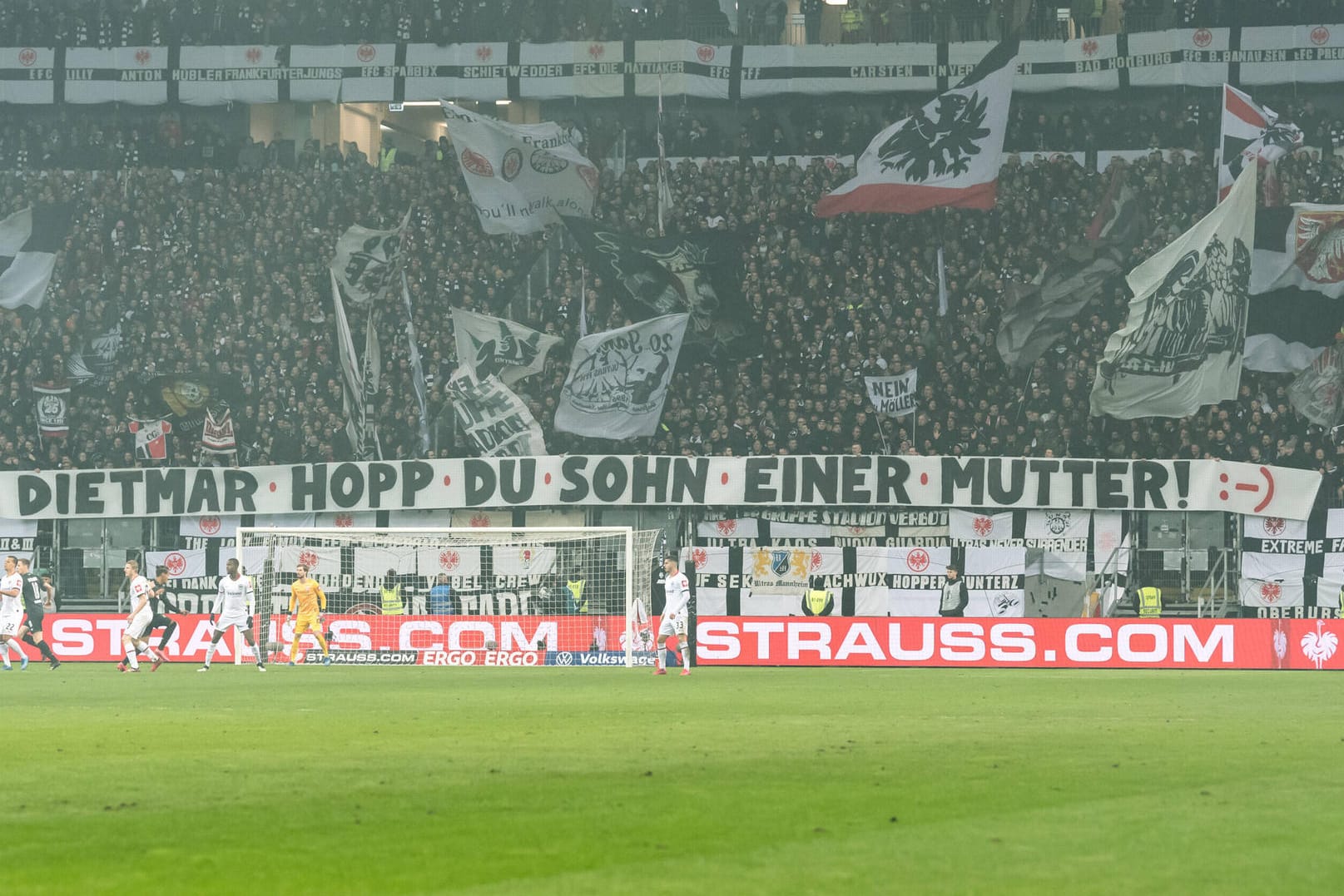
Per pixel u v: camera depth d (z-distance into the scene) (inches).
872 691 1539.1
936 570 2554.1
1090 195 3019.2
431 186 3196.4
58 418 2908.5
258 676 1953.7
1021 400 2719.0
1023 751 853.8
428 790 675.4
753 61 3361.2
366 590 2608.3
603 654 2285.9
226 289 3065.9
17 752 861.8
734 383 2856.8
